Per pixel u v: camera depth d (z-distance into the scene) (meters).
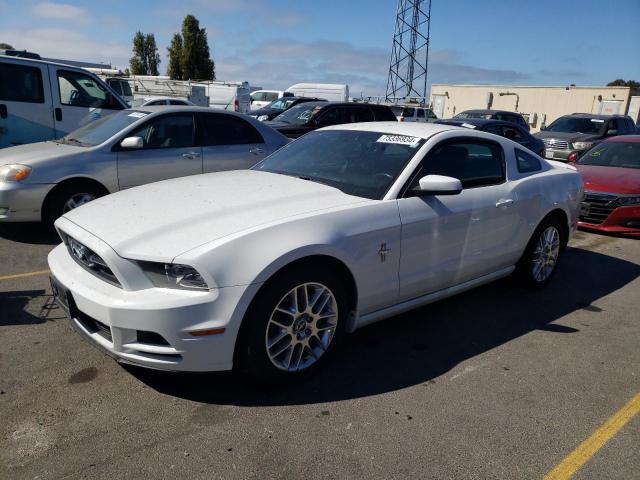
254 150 7.14
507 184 4.39
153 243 2.78
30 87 8.19
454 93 36.94
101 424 2.67
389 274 3.44
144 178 6.30
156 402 2.88
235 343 2.79
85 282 2.92
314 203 3.27
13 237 6.01
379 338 3.82
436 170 3.81
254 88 35.47
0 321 3.78
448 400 3.05
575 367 3.55
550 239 4.96
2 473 2.30
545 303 4.73
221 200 3.29
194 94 23.95
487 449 2.63
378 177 3.66
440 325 4.12
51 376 3.09
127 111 6.81
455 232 3.83
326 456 2.51
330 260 3.12
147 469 2.37
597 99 30.09
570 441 2.74
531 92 32.81
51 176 5.70
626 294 5.11
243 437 2.62
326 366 3.33
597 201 7.47
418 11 39.97
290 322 3.00
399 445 2.62
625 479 2.48
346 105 12.36
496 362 3.56
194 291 2.69
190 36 49.25
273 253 2.80
